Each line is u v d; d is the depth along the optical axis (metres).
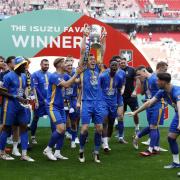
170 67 33.41
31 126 10.08
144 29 37.69
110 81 9.26
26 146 8.14
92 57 7.77
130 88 11.33
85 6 38.28
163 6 39.38
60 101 8.01
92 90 7.78
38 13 12.84
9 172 7.15
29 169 7.39
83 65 7.73
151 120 8.75
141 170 7.42
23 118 7.90
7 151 9.00
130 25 36.91
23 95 7.91
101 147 9.57
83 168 7.53
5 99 7.81
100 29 8.08
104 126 9.04
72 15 13.01
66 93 9.54
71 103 9.57
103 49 8.15
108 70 9.31
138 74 9.34
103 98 9.30
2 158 8.16
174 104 7.22
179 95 6.99
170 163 8.00
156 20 36.00
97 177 6.88
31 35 12.85
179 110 6.92
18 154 8.61
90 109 7.77
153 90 8.76
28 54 12.86
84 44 7.66
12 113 7.77
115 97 9.44
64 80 8.53
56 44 12.98
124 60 11.37
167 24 37.00
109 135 9.73
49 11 12.88
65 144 10.07
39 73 10.05
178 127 6.91
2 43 12.71
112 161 8.18
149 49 35.72
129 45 13.50
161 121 8.84
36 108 9.66
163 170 7.43
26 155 8.16
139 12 38.56
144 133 9.27
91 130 12.36
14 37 12.77
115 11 38.28
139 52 13.55
